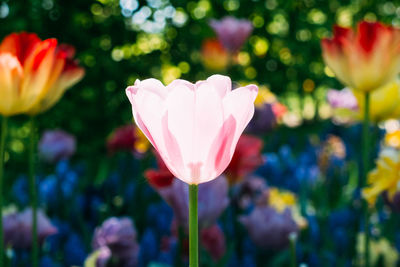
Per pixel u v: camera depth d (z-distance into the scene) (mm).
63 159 1465
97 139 2676
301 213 937
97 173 1502
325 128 1734
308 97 4008
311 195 1126
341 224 924
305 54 3842
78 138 2656
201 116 488
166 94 498
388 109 821
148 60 3043
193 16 3289
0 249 648
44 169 1453
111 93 2818
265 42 3898
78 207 985
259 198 985
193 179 504
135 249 800
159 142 499
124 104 2836
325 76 3811
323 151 1463
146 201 1062
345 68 727
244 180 1009
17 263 824
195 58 3264
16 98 632
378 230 929
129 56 2934
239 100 490
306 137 1997
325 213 967
